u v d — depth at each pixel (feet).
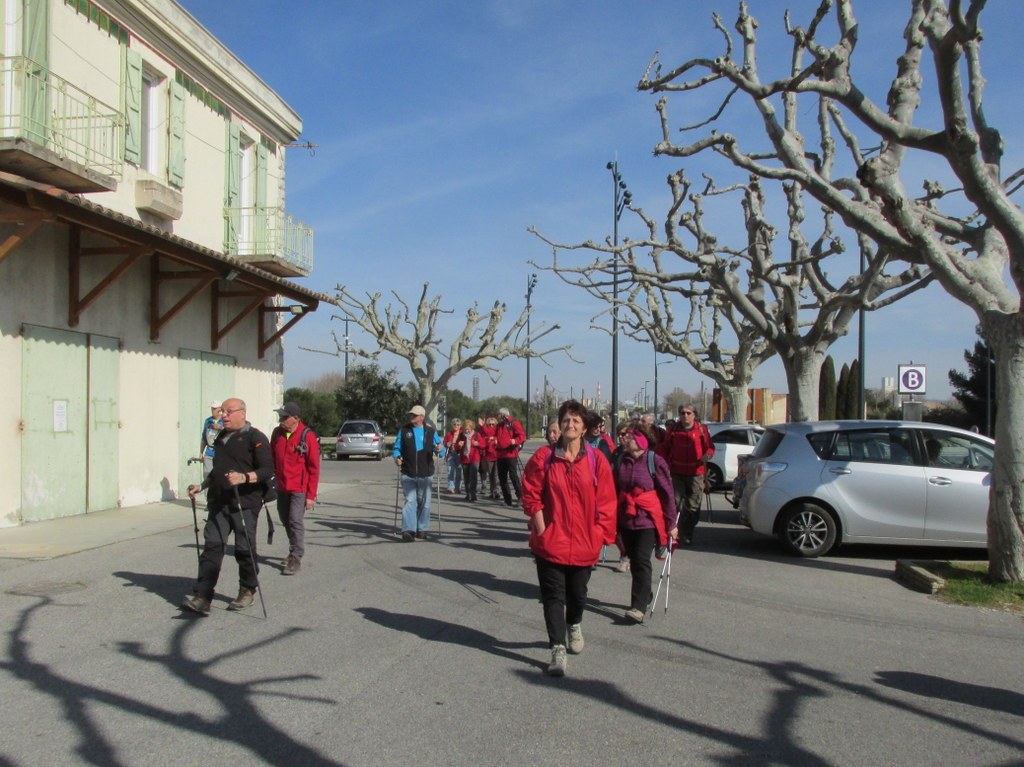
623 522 23.76
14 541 33.83
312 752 14.05
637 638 21.77
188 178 52.49
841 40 29.53
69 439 41.09
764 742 14.90
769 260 50.08
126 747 14.11
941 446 34.22
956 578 28.53
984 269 29.45
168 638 20.71
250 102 59.72
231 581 27.66
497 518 47.11
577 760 13.94
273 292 56.13
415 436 37.99
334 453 129.18
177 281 50.90
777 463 35.01
